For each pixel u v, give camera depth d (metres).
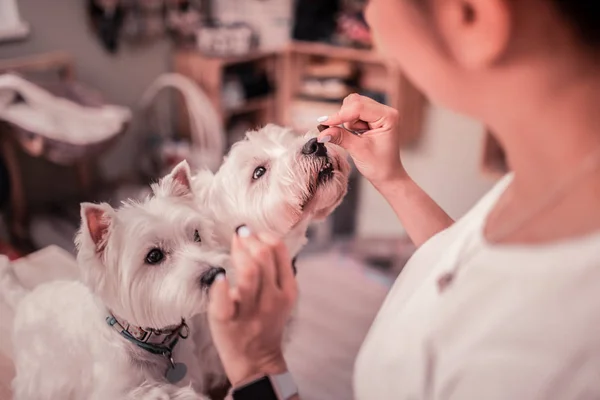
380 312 0.69
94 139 2.72
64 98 2.84
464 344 0.50
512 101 0.47
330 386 2.21
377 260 3.07
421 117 3.05
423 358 0.54
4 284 1.28
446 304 0.54
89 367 1.03
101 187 3.49
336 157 1.25
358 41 3.08
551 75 0.45
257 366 0.61
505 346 0.47
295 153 1.21
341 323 2.59
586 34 0.44
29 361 1.05
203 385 1.14
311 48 3.22
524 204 0.52
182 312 0.97
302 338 2.47
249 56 3.40
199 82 3.46
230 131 3.62
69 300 1.08
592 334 0.43
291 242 1.29
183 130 3.76
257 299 0.59
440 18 0.46
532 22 0.43
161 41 3.63
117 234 0.96
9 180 3.11
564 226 0.47
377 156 0.91
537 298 0.46
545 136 0.48
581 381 0.44
